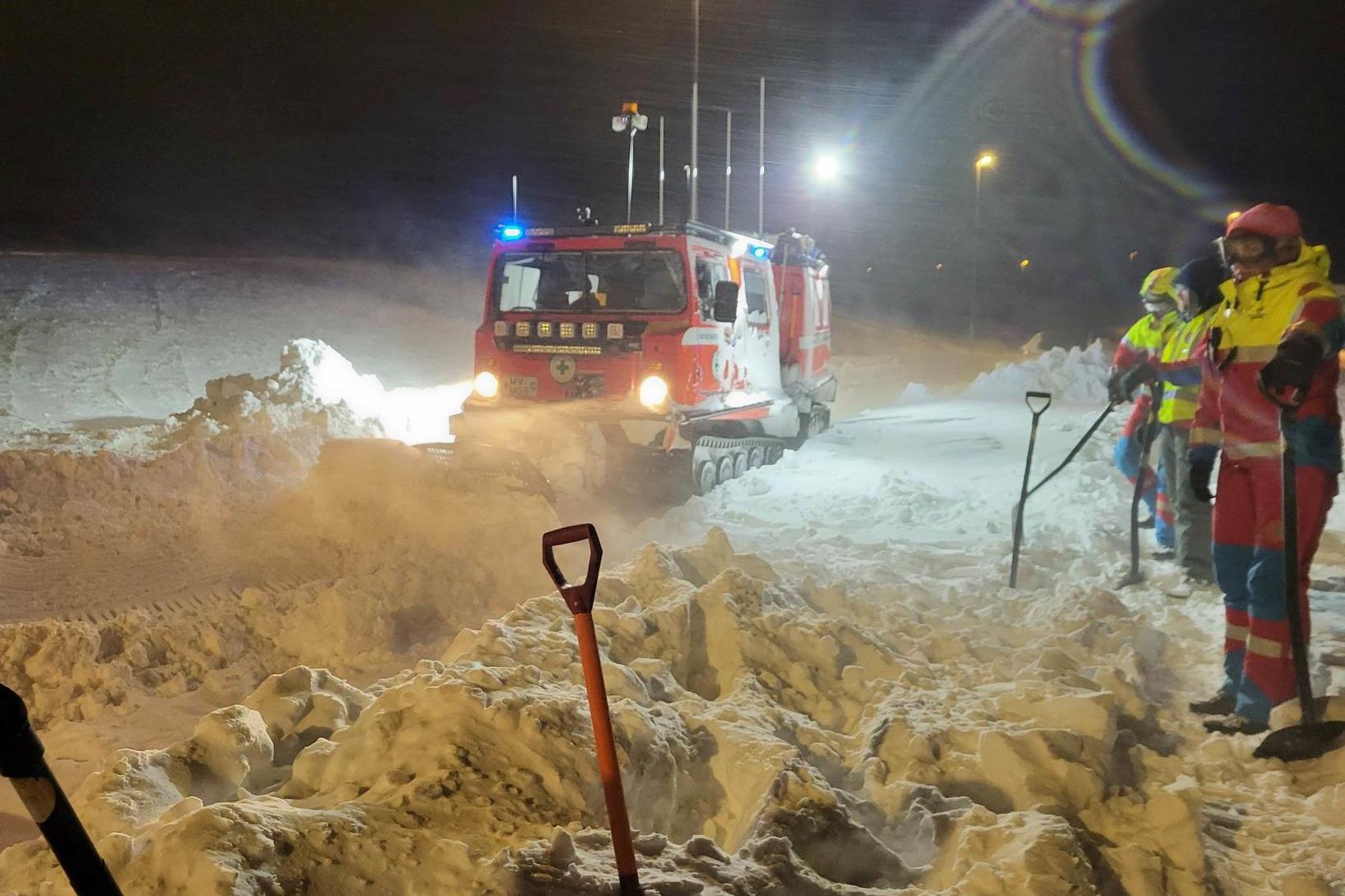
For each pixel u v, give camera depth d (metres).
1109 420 13.84
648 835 3.03
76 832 1.87
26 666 5.25
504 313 9.88
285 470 9.28
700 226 9.77
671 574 5.66
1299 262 4.64
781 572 6.59
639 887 2.63
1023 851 3.13
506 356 9.74
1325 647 5.59
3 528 7.59
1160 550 7.77
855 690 4.76
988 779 3.91
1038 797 3.78
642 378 9.32
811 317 12.84
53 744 4.65
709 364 9.73
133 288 24.19
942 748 4.08
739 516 8.95
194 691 5.32
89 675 5.20
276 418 10.54
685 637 4.88
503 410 9.62
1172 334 7.15
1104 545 7.95
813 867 3.17
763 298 11.27
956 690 4.74
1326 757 4.29
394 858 2.77
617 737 3.50
